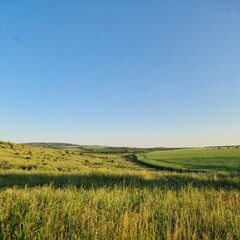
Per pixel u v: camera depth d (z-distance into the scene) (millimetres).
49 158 55094
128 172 22891
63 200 9000
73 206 8148
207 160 77375
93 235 5828
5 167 33250
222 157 85688
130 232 5777
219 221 7070
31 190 11141
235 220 6898
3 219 6688
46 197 9445
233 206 8742
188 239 5887
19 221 6727
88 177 19781
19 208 7809
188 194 10922
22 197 9023
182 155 111375
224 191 12914
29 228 6094
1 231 6133
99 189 12164
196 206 8789
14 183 15461
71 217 6840
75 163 54844
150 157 109812
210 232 6379
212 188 13469
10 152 52750
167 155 118750
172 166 63031
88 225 6270
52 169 35656
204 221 7070
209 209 8672
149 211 7875
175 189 13508
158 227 6715
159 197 10531
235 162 65500
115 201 9172
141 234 5762
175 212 7676
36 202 8344
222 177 20953
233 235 6207
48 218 6684
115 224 6590
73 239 5727
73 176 19734
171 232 6336
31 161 43719
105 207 8492
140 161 88438
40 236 5844
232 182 17219
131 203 9148
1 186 13836
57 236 5898
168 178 20047
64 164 47875
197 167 58625
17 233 5891
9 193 9648
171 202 9273
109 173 21781
